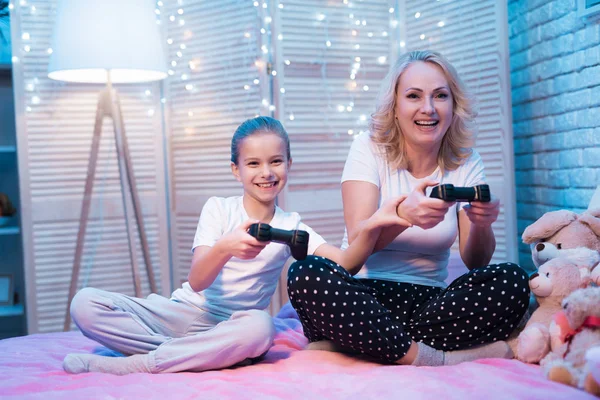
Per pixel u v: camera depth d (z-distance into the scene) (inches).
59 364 67.2
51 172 118.3
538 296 62.6
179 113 124.1
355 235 65.8
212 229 69.1
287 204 115.6
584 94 97.3
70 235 119.6
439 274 71.2
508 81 110.8
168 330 67.9
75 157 119.4
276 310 116.0
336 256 66.9
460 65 116.0
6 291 131.6
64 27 106.4
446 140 72.7
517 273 61.8
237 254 60.8
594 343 53.6
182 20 122.7
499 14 110.5
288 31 116.3
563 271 60.9
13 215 132.2
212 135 120.3
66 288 119.4
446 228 69.2
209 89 120.9
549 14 106.0
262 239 59.0
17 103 116.4
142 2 109.3
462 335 62.2
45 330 118.2
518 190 120.0
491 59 111.7
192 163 122.7
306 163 117.6
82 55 104.8
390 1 123.5
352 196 70.0
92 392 52.9
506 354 62.6
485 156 113.8
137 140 122.3
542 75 109.3
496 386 50.1
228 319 66.4
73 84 119.1
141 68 107.4
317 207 118.5
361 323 59.6
